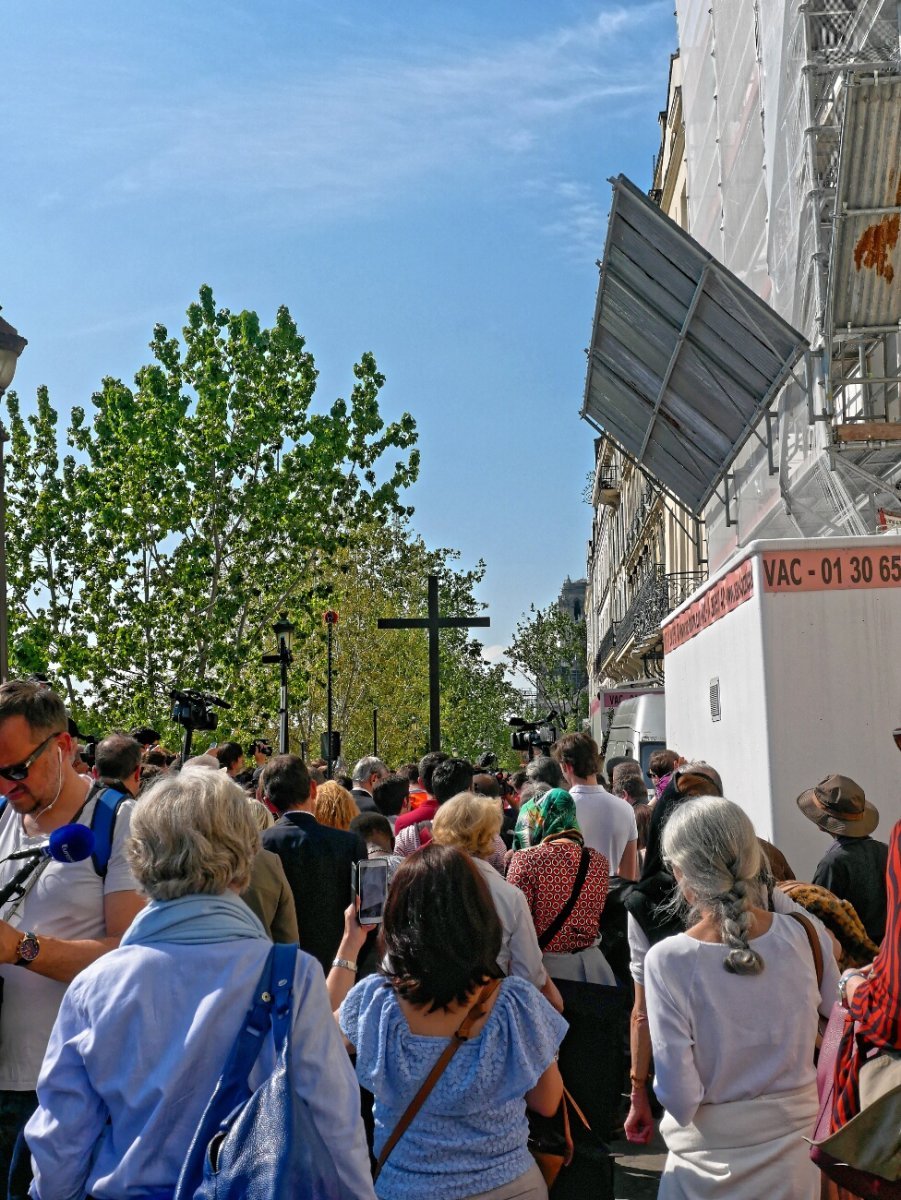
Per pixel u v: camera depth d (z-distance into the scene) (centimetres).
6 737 370
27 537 3062
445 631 6381
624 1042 498
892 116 988
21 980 363
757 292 1466
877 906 575
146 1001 259
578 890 584
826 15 1119
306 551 3048
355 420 3019
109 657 2978
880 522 977
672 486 1580
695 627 982
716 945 355
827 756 731
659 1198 366
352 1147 254
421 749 5312
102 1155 257
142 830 274
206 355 2956
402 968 321
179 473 2969
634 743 2186
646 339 1229
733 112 1579
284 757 650
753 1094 351
